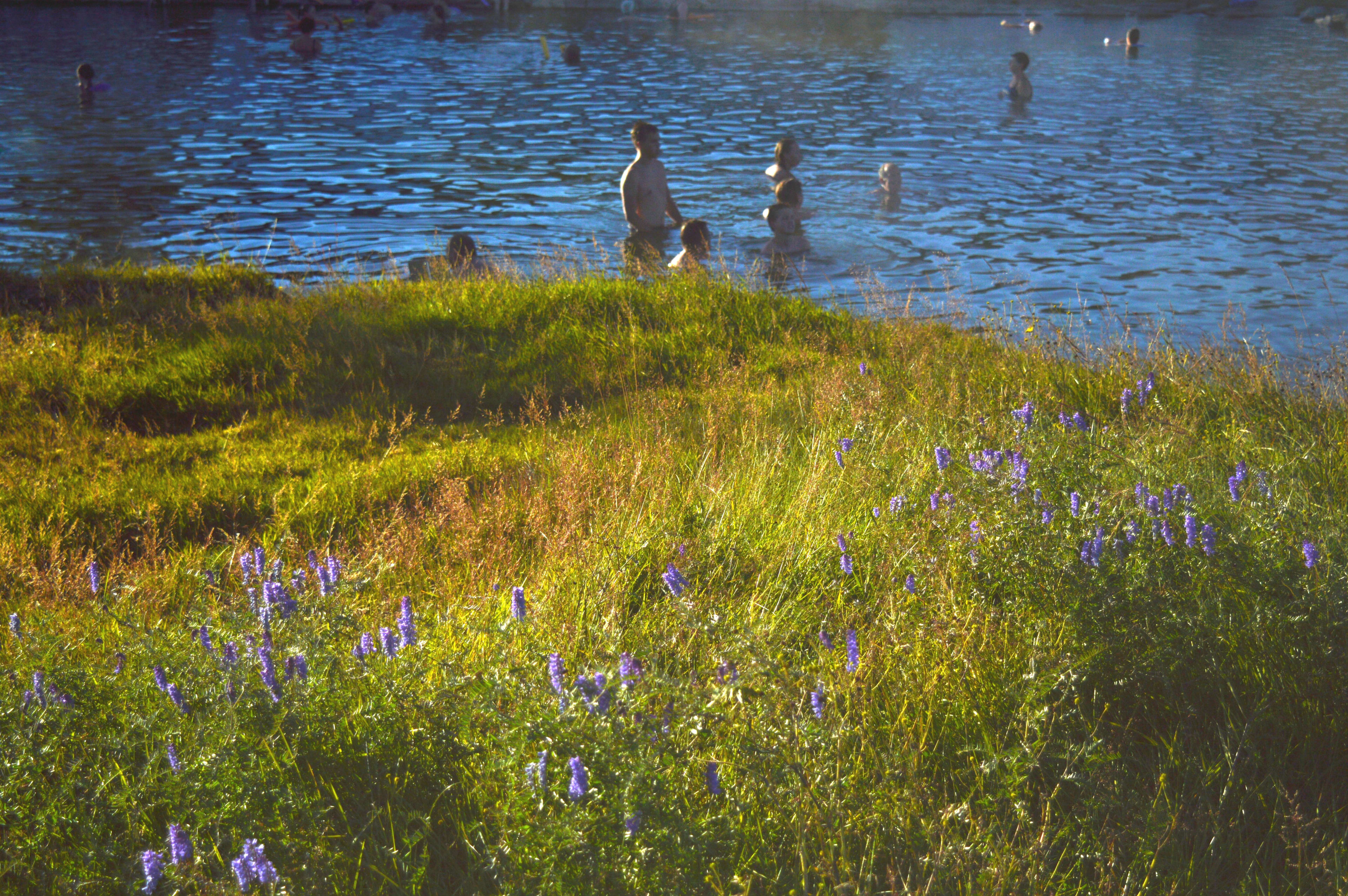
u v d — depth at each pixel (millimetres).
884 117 25438
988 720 3521
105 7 49250
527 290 10648
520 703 3154
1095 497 4406
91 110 25031
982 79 32031
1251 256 14133
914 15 52062
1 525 5742
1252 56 37281
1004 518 4246
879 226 15648
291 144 21812
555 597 4422
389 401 8234
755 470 6176
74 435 7344
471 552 5168
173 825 2613
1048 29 46312
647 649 3564
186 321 9688
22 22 43375
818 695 3244
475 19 48812
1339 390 7785
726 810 3012
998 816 3162
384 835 3055
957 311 11477
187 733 3301
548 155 21125
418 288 10977
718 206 16812
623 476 6062
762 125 24406
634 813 2754
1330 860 2998
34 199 16609
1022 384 7672
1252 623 3715
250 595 3938
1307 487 5230
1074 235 15195
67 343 8883
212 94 27797
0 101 25781
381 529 5836
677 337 9500
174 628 3992
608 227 15695
